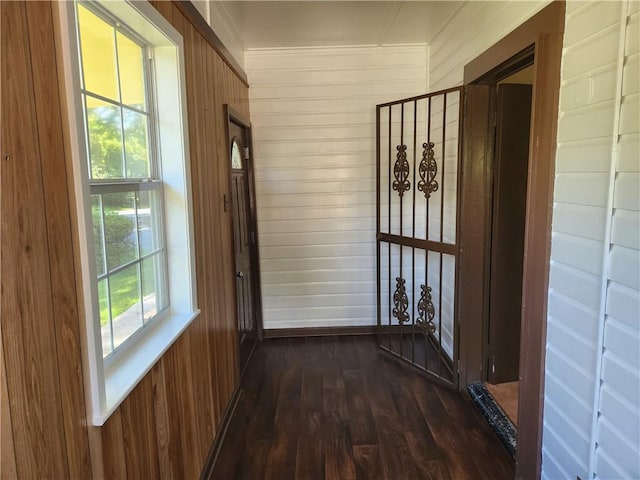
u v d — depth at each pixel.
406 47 3.69
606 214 1.39
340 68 3.72
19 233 0.86
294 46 3.66
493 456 2.22
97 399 1.13
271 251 3.93
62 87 1.01
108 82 1.50
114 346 1.48
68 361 1.02
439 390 2.93
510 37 2.01
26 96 0.89
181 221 1.92
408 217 3.85
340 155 3.82
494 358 2.89
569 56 1.56
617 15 1.32
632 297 1.28
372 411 2.68
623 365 1.32
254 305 3.83
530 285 1.82
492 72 2.31
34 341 0.91
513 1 2.04
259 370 3.31
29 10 0.90
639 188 1.25
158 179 1.90
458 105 2.91
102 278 1.40
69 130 1.04
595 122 1.43
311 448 2.32
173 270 1.96
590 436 1.50
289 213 3.88
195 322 2.04
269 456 2.26
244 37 3.41
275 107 3.76
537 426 1.85
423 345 3.75
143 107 1.84
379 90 3.74
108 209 1.46
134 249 1.67
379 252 3.46
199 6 2.31
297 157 3.82
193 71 2.08
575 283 1.56
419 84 3.73
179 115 1.87
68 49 1.03
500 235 2.79
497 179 2.72
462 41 2.81
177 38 1.83
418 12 2.95
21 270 0.87
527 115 2.68
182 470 1.82
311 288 3.98
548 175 1.70
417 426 2.50
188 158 1.95
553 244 1.69
